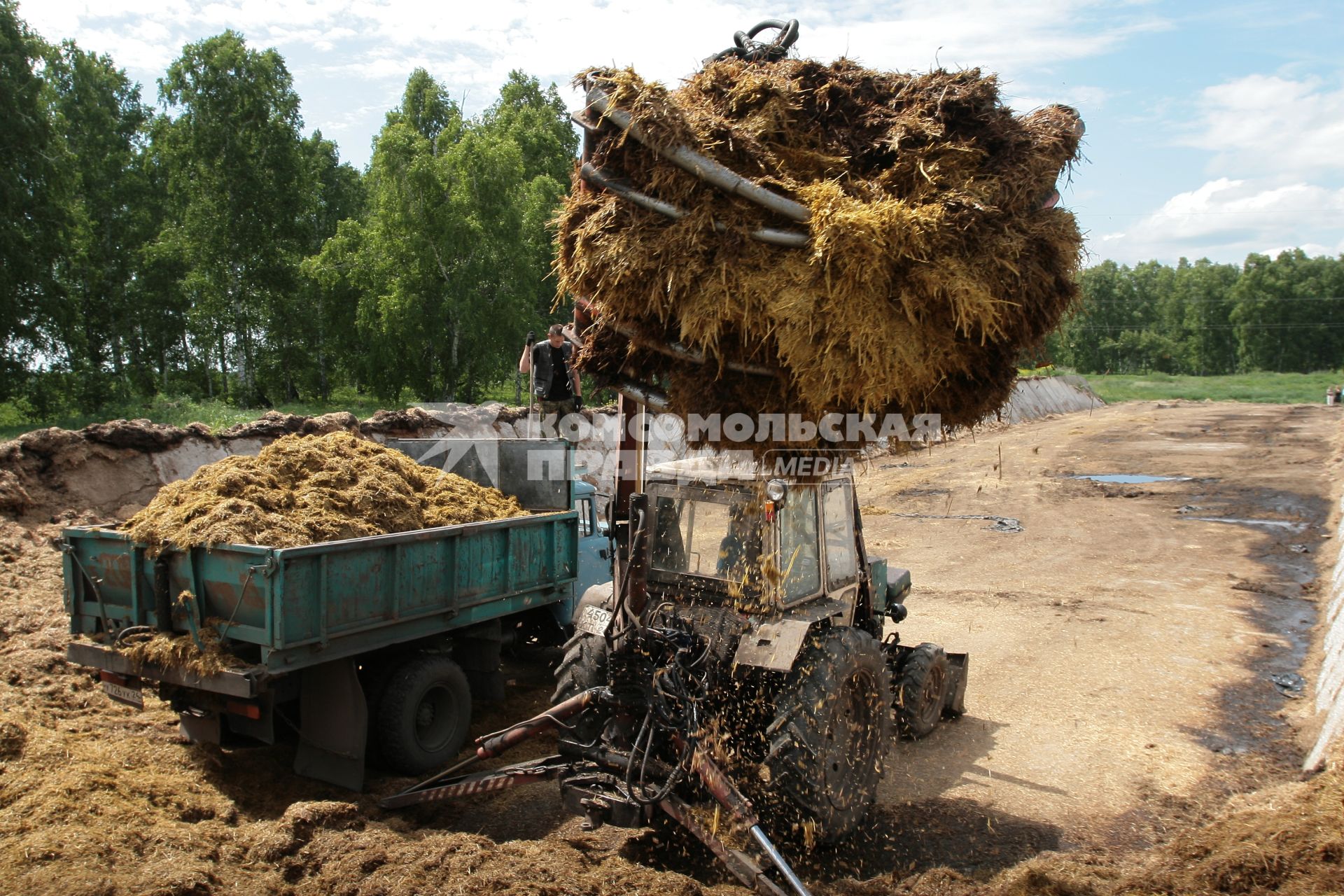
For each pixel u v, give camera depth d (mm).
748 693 5000
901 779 6000
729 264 3883
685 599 5109
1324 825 4484
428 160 32781
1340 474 20219
